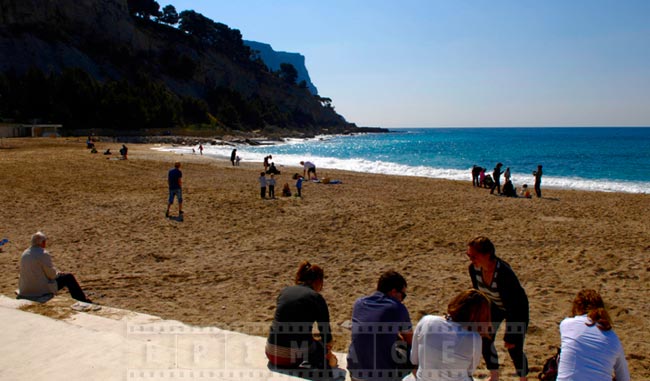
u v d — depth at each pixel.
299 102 173.50
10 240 10.68
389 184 24.17
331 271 8.81
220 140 82.50
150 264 9.17
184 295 7.39
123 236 11.43
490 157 54.19
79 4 110.81
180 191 14.03
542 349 5.38
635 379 4.69
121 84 88.25
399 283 4.00
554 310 6.74
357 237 11.66
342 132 179.75
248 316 6.44
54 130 66.94
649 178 31.86
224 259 9.60
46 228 12.02
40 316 5.06
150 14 142.50
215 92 130.88
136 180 22.47
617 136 147.25
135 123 82.81
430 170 35.25
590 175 34.38
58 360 3.99
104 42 113.50
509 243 11.00
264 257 9.78
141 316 5.35
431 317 3.43
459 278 8.27
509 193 20.64
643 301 7.07
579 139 121.94
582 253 9.89
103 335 4.57
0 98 73.81
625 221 14.02
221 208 15.51
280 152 64.31
